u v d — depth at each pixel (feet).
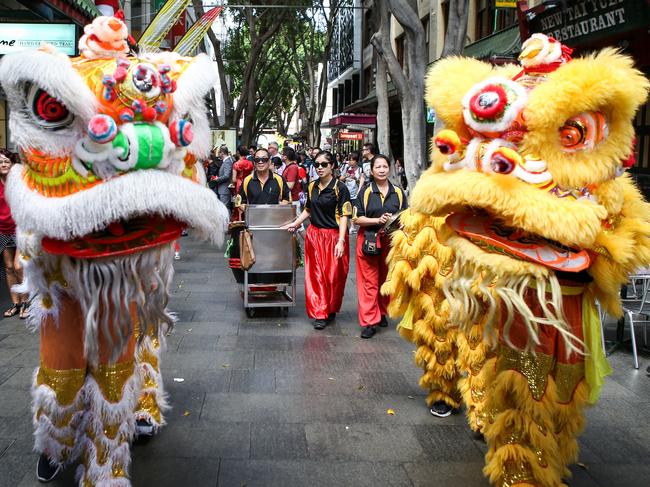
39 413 10.36
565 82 8.85
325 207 21.95
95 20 9.84
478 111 9.24
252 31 84.38
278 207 23.09
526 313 9.13
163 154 9.26
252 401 15.16
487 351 12.27
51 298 9.87
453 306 10.33
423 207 9.89
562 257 9.25
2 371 16.69
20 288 10.64
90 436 10.24
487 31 54.49
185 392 15.64
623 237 9.54
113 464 10.18
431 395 14.57
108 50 9.82
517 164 9.18
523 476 9.78
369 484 11.48
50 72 8.61
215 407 14.74
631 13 26.32
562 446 9.98
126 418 10.22
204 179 10.91
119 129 9.04
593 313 10.12
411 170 34.55
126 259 9.50
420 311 14.19
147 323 10.02
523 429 9.81
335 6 102.12
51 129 9.06
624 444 13.30
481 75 10.41
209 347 19.47
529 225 8.94
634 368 18.15
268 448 12.74
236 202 24.36
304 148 124.98
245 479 11.51
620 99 8.87
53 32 27.81
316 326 21.88
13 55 8.87
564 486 9.71
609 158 9.14
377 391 16.01
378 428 13.82
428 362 14.20
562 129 9.11
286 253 23.34
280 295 24.67
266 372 17.26
